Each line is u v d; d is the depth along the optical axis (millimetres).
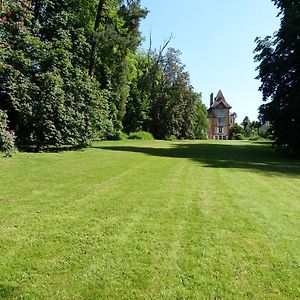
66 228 5984
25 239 5414
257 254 5141
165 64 54312
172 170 13891
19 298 3822
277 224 6656
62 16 21203
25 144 19984
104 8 28312
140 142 38125
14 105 18172
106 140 39438
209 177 12328
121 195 8695
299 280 4379
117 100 36594
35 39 18672
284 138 26156
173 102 53656
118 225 6250
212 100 115938
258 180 12148
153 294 3971
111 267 4566
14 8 16750
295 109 25062
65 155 18312
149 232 5934
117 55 32906
